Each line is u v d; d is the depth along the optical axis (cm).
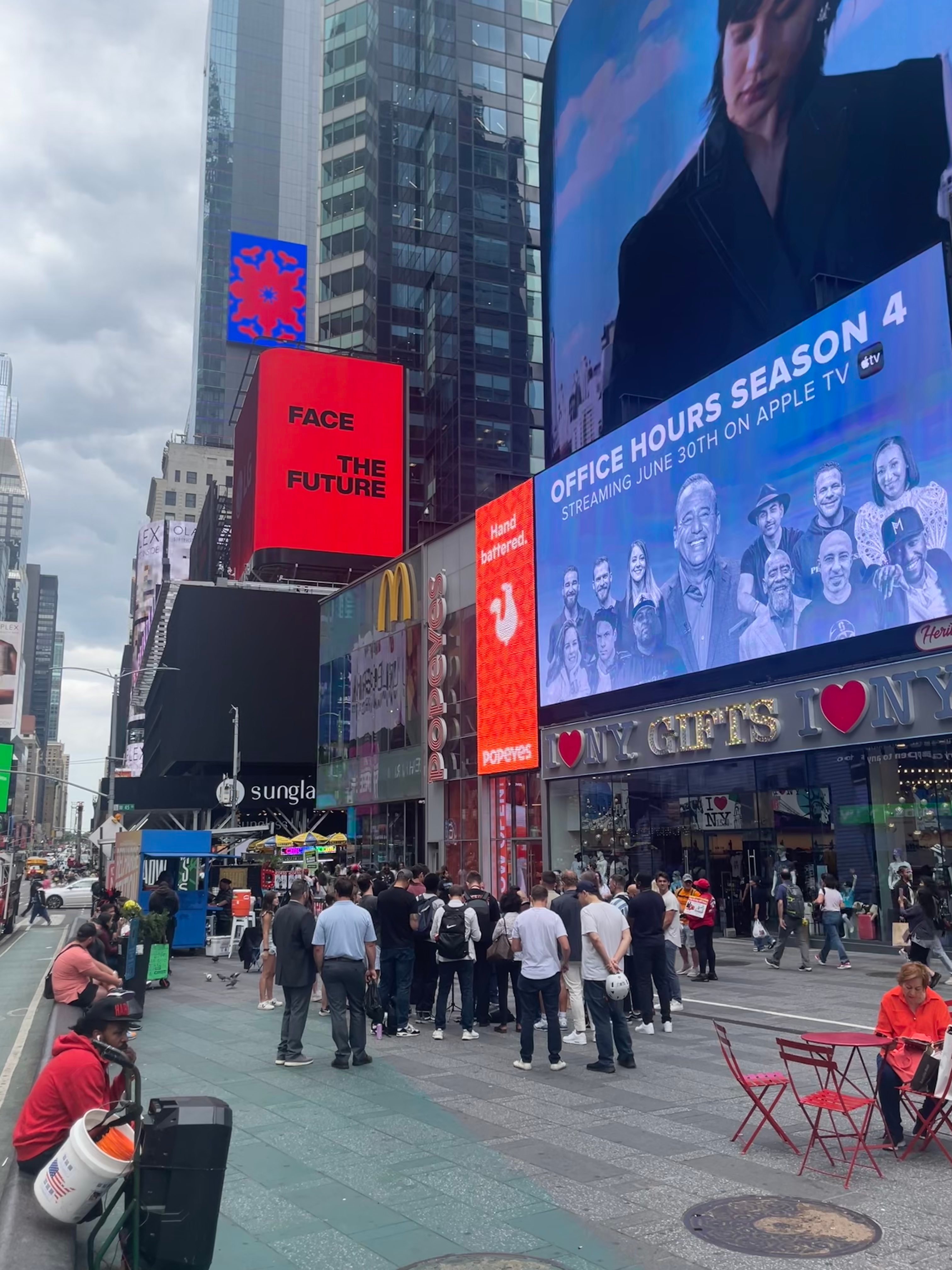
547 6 8175
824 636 2056
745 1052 1096
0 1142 875
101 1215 604
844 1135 718
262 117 16562
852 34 3375
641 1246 557
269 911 1572
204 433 15700
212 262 16075
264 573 6284
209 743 5794
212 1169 504
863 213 3291
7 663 12169
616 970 1020
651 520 2603
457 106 7631
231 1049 1194
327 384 6425
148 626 12675
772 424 2231
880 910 2017
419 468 7694
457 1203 632
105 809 9919
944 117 2986
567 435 5181
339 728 4706
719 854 2439
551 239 5459
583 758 2791
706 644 2384
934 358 1859
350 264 8444
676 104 4356
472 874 1413
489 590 3362
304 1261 545
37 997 1888
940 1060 702
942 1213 598
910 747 1936
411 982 1316
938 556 1820
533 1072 1031
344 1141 776
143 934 1747
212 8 16575
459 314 7288
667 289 4388
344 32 9112
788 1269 520
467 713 3500
